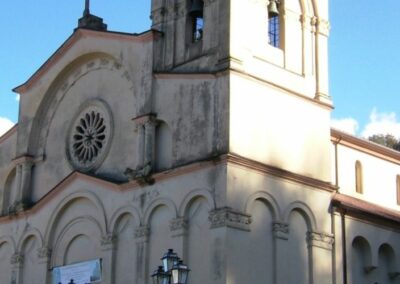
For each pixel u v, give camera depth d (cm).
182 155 3984
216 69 3962
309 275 4050
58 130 4809
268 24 4266
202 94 3984
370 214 4462
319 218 4162
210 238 3741
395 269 4597
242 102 3931
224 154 3775
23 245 4756
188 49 4162
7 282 4781
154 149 4122
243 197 3806
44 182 4800
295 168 4128
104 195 4312
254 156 3925
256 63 4084
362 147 5144
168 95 4128
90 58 4691
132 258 4078
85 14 4775
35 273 4622
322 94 4369
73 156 4653
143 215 4062
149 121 4144
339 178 4959
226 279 3638
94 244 4319
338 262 4222
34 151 4909
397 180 5403
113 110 4456
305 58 4375
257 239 3838
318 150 4272
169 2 4331
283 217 3975
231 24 3994
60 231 4562
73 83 4791
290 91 4194
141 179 4084
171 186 3972
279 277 3881
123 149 4319
